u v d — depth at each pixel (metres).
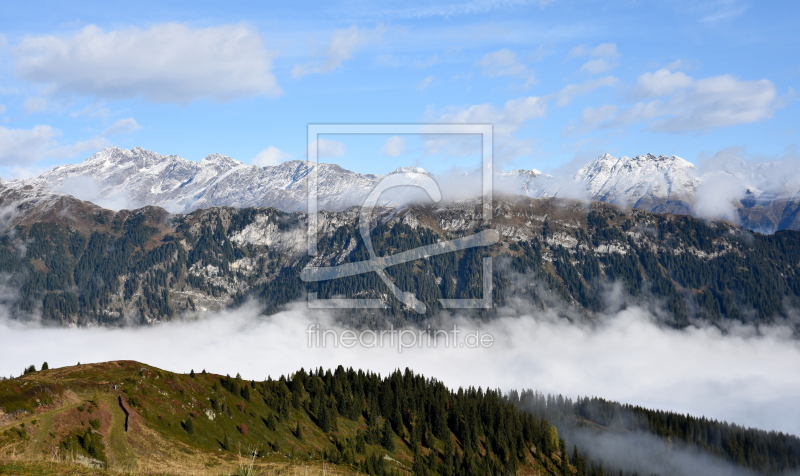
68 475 64.44
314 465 148.12
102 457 106.88
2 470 63.12
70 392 130.25
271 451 162.12
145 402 143.38
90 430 113.88
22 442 99.00
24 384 118.50
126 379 151.50
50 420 109.94
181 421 145.00
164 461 117.44
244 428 167.75
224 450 142.25
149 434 127.69
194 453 128.88
